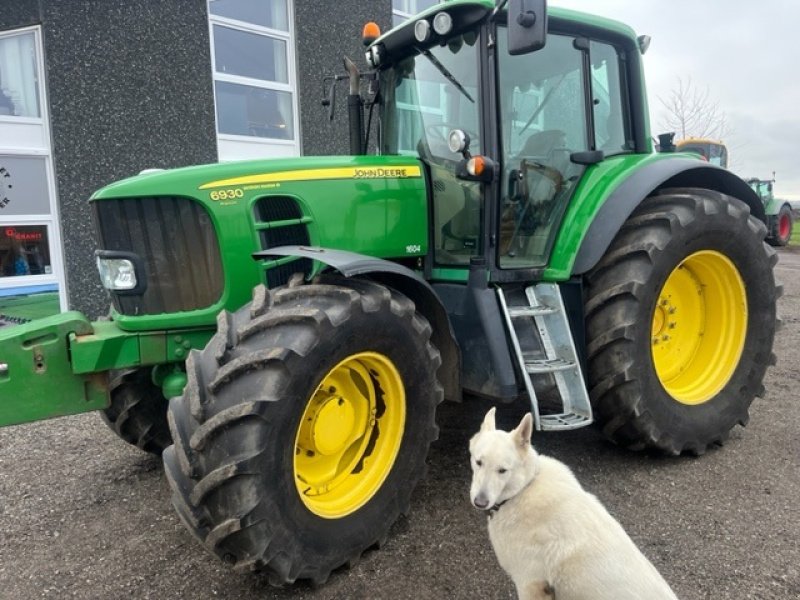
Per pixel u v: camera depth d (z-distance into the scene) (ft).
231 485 7.12
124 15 21.17
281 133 26.27
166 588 8.01
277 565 7.43
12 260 20.83
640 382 10.74
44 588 8.04
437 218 11.31
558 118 11.71
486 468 6.78
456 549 8.71
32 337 8.42
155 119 22.24
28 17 19.84
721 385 12.17
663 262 10.89
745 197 13.25
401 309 8.72
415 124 11.82
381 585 7.98
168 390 9.49
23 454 12.57
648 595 5.88
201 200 9.21
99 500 10.50
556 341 10.69
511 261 11.07
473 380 10.25
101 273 9.59
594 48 12.30
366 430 9.11
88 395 8.94
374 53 12.14
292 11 25.53
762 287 12.36
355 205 10.28
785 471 10.90
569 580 6.26
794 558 8.23
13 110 21.06
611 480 10.68
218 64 24.07
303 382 7.53
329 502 8.41
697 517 9.35
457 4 10.13
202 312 9.34
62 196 20.86
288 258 9.57
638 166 11.72
